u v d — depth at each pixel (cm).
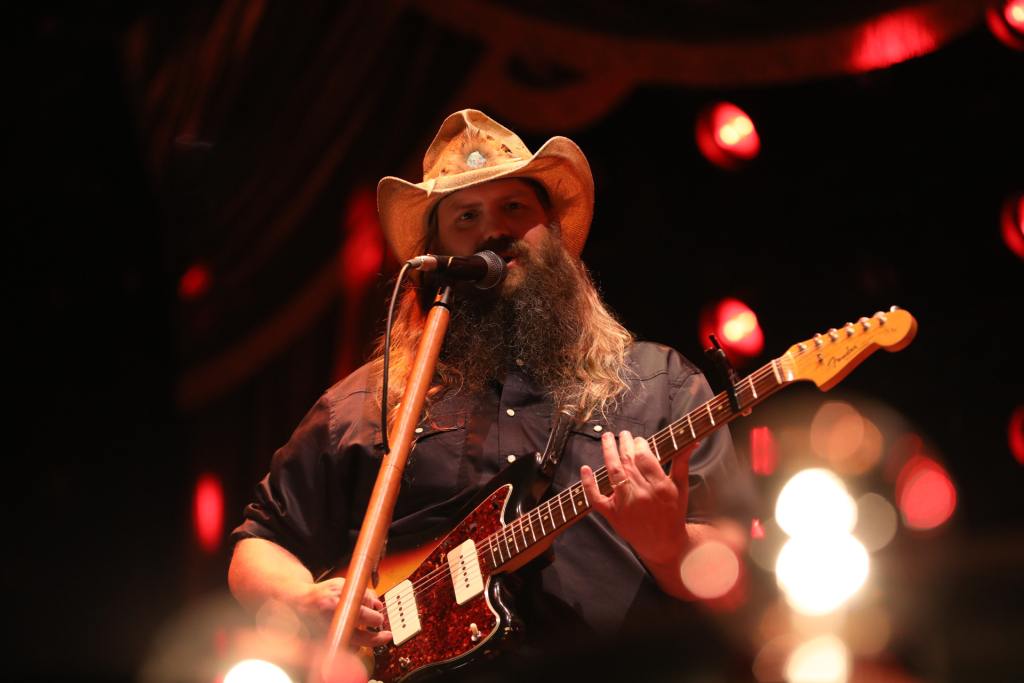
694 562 446
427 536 484
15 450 1429
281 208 1312
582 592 462
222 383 1382
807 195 1039
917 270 988
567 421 489
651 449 441
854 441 953
